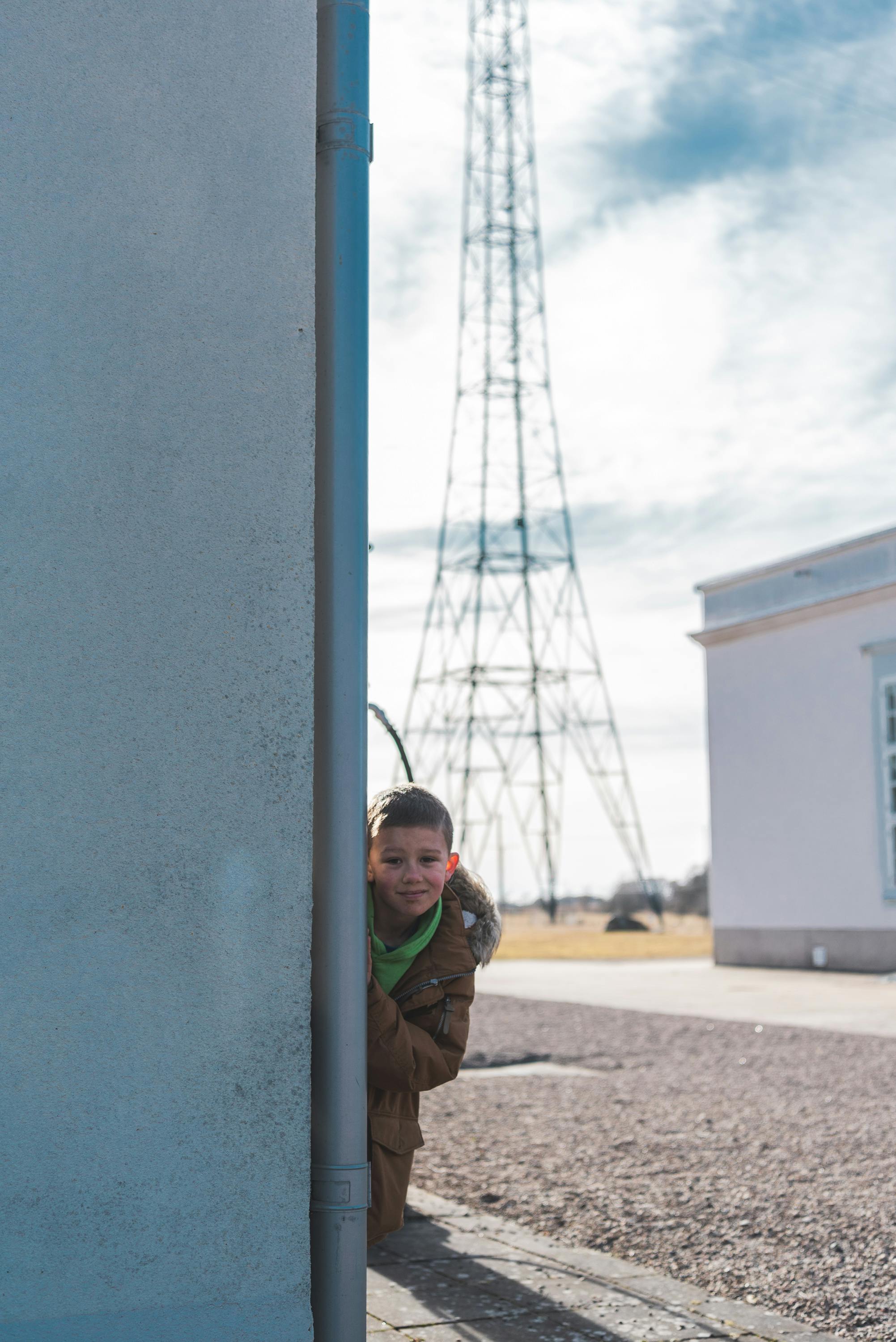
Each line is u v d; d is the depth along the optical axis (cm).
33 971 192
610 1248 416
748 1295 365
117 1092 194
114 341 207
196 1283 196
